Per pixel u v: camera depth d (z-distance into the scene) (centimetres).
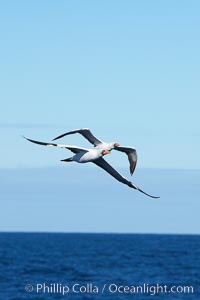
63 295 6869
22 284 7656
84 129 2406
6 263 10644
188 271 9238
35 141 2355
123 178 2433
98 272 9088
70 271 9244
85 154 2420
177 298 6681
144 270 9406
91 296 6825
